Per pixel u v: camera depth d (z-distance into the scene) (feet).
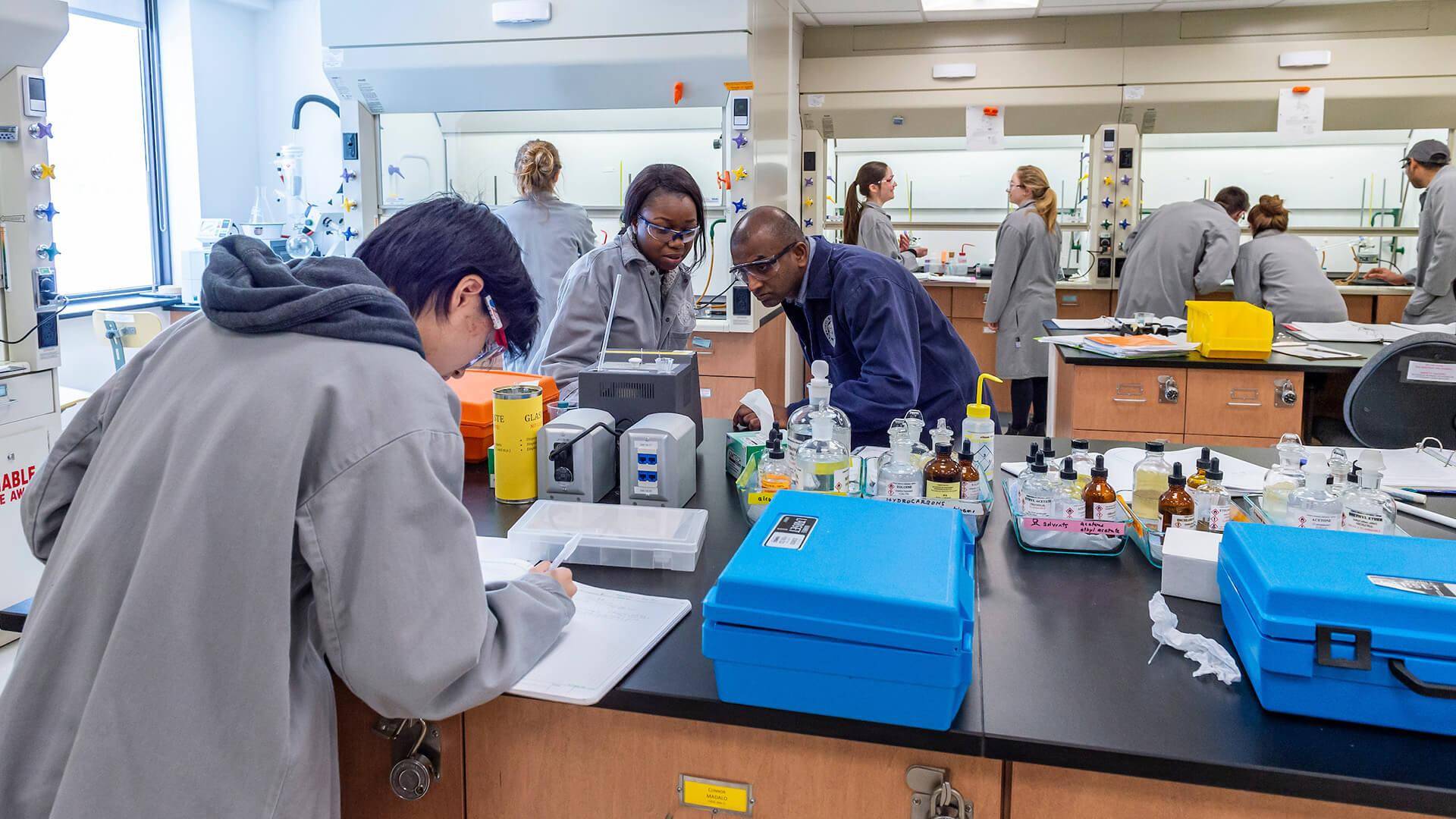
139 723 2.75
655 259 8.01
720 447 6.89
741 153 12.62
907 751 3.27
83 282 16.31
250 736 2.80
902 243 20.88
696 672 3.52
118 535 2.92
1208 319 11.32
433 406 3.06
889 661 3.10
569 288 8.01
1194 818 3.07
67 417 11.31
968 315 20.65
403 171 13.78
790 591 3.20
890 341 6.65
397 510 2.86
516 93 12.76
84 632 2.92
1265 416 11.12
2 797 2.90
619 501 5.55
